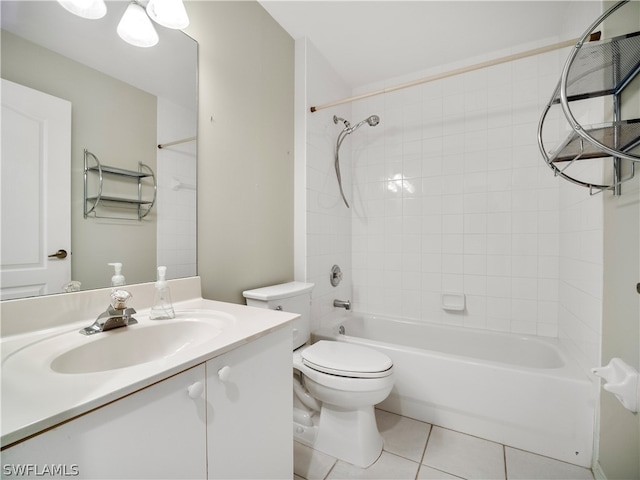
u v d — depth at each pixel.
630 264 1.10
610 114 1.18
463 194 2.17
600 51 0.90
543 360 1.81
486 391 1.46
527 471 1.26
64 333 0.80
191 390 0.64
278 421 0.93
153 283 1.08
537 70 1.95
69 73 0.87
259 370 0.85
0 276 0.74
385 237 2.46
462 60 2.17
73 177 0.88
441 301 2.25
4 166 0.74
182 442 0.64
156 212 1.10
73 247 0.88
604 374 1.09
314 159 2.00
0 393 0.50
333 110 2.26
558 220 1.90
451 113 2.21
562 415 1.32
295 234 1.94
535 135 1.96
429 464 1.31
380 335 2.37
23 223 0.78
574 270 1.58
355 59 2.16
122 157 1.00
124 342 0.83
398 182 2.40
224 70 1.40
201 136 1.28
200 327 0.96
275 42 1.75
